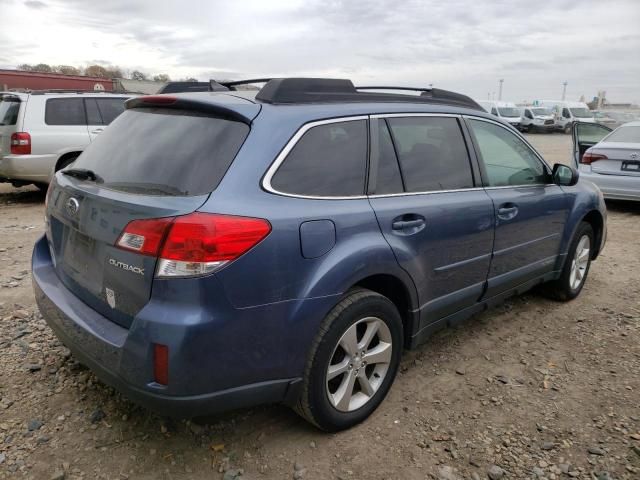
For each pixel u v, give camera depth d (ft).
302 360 8.25
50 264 10.22
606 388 10.88
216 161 7.73
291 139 8.27
